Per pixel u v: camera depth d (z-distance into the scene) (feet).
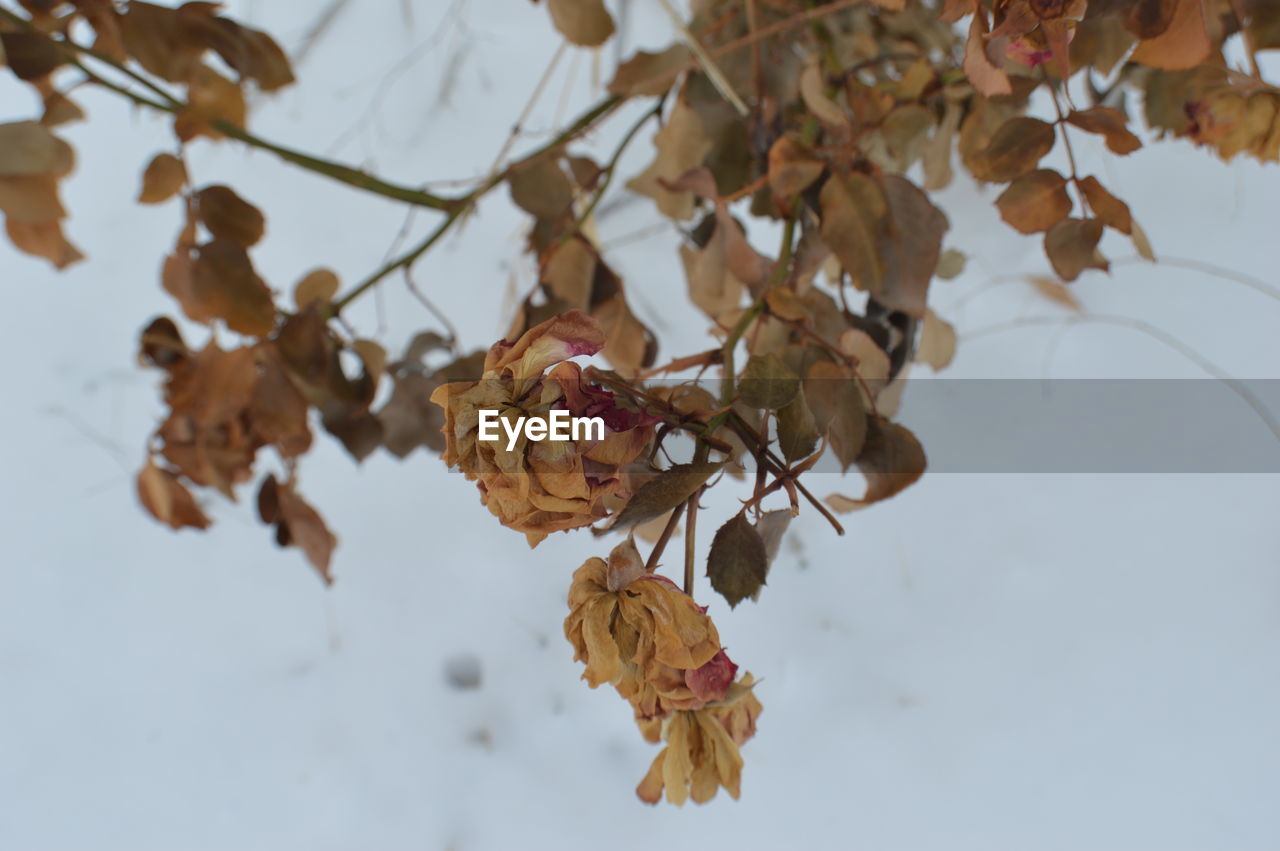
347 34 4.05
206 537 3.62
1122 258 3.64
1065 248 2.63
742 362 2.78
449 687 3.35
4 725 3.29
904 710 3.20
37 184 2.74
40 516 3.63
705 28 3.09
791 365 2.63
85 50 2.77
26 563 3.55
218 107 2.84
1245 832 3.03
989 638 3.26
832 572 3.41
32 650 3.41
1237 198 3.67
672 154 2.98
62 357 3.83
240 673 3.38
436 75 4.05
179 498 3.06
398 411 3.11
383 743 3.26
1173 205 3.70
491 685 3.34
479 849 3.14
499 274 3.88
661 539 2.37
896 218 2.68
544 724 3.28
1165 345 3.53
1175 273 3.61
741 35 3.02
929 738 3.17
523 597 3.49
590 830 3.15
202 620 3.47
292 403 2.96
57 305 3.88
